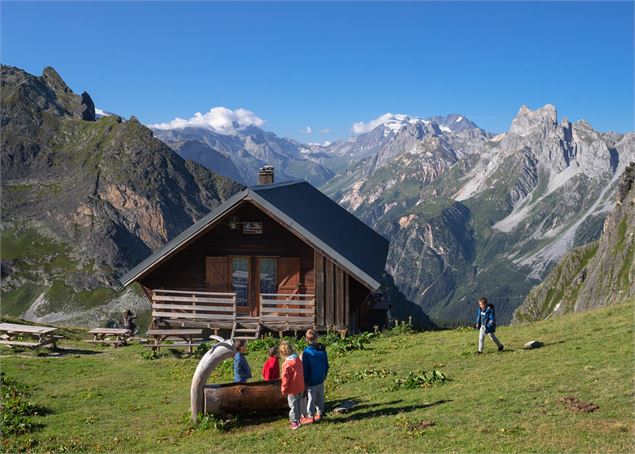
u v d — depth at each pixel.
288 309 35.53
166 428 18.47
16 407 20.81
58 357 32.31
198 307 36.38
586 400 16.47
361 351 28.86
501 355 23.53
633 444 13.29
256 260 36.81
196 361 30.70
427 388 20.14
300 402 17.11
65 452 16.88
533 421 15.31
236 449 15.63
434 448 14.27
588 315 31.55
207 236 37.28
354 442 15.28
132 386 25.58
